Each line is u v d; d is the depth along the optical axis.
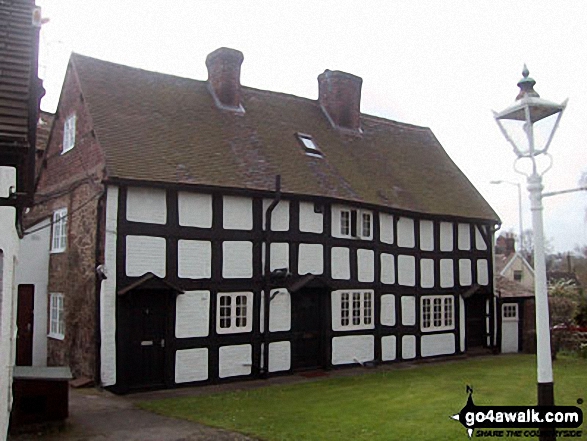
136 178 12.82
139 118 14.78
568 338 20.58
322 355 16.03
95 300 12.77
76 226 14.22
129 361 12.73
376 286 17.48
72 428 9.16
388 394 12.12
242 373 14.31
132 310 12.88
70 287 14.23
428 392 12.28
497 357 19.73
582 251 47.19
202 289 13.84
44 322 15.79
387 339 17.72
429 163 22.38
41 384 8.89
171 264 13.42
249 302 14.58
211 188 13.91
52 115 21.14
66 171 15.38
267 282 14.80
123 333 12.67
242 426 9.35
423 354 18.81
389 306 17.91
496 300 21.42
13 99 6.05
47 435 8.73
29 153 6.45
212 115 16.62
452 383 13.60
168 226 13.46
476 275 20.92
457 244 20.42
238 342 14.31
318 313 16.12
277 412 10.44
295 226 15.55
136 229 13.02
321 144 18.56
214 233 14.12
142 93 15.80
